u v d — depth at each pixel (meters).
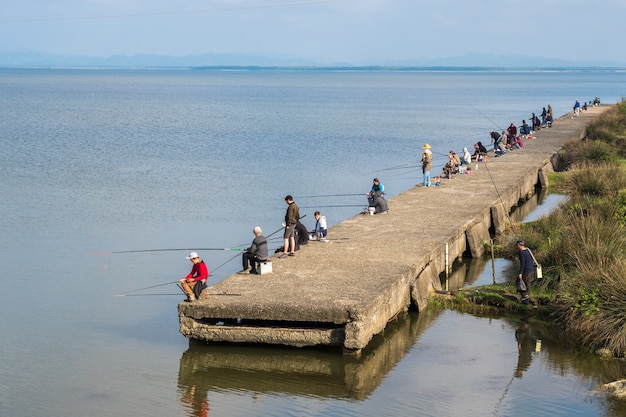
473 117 87.31
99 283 21.34
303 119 84.00
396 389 13.69
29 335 16.89
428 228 22.50
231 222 29.77
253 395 13.59
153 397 13.52
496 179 32.16
